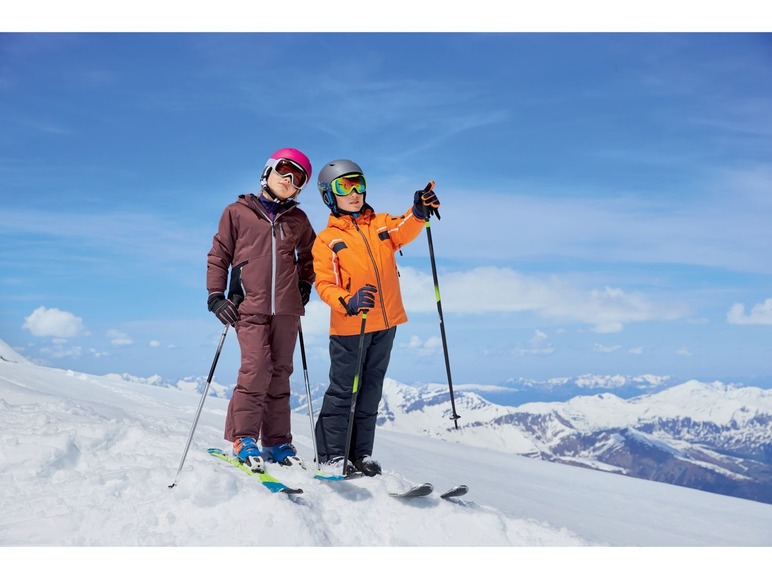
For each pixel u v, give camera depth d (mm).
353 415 3168
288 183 3404
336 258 3334
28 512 2699
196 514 2668
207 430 4789
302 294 3529
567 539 2895
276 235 3393
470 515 2936
